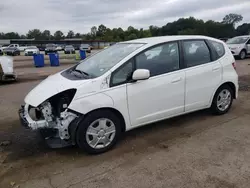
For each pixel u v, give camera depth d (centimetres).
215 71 449
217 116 484
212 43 462
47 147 375
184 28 8906
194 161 321
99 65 385
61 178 294
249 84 786
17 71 1378
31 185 282
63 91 330
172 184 275
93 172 304
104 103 335
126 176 293
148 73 348
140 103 367
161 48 391
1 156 350
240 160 320
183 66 410
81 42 8162
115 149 361
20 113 368
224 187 268
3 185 283
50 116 337
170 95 395
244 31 8131
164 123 456
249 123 445
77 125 327
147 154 344
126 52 382
